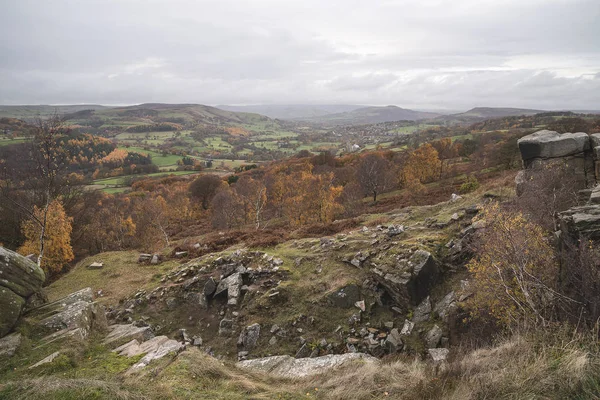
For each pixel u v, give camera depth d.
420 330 12.75
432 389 6.86
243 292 16.84
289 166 103.31
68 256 33.12
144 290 18.73
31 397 6.58
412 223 21.73
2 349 8.56
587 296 7.48
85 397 6.52
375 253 16.92
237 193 57.75
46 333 9.66
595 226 8.46
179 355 8.66
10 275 10.13
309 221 44.81
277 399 7.09
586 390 5.27
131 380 7.26
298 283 16.56
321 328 13.97
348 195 50.41
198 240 28.02
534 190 15.02
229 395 7.05
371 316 14.22
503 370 6.54
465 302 12.27
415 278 14.05
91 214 50.69
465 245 15.19
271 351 13.52
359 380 7.86
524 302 9.20
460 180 56.09
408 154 81.75
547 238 11.30
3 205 31.23
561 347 6.45
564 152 17.27
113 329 11.23
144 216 47.78
